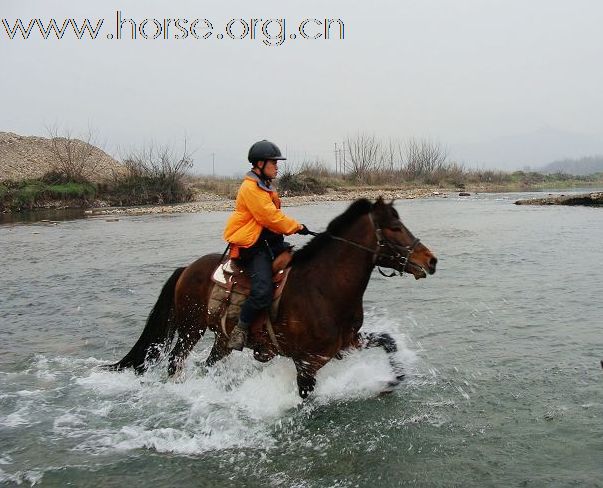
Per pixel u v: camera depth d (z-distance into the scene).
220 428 5.18
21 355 7.38
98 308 9.72
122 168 50.56
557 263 12.24
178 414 5.52
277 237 5.59
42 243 18.94
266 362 5.94
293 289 5.30
